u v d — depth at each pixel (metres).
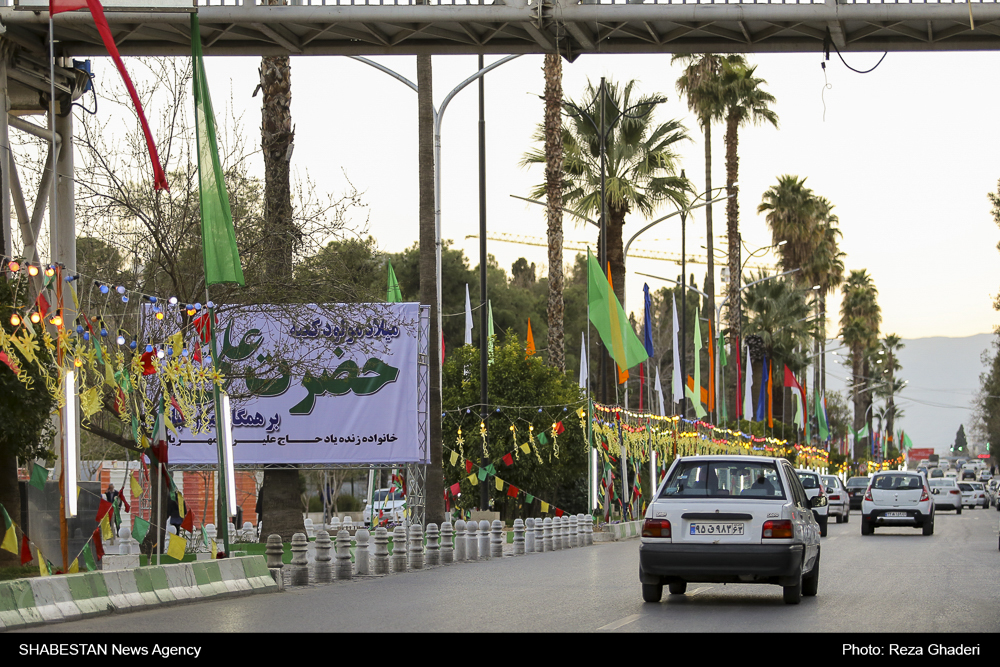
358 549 19.97
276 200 26.14
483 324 35.84
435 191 30.12
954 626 11.80
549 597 15.10
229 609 13.79
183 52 20.59
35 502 16.30
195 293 23.92
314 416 27.50
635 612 13.17
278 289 25.05
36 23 18.62
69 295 18.27
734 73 58.53
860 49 20.55
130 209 22.81
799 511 14.27
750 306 75.06
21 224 19.73
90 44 20.12
